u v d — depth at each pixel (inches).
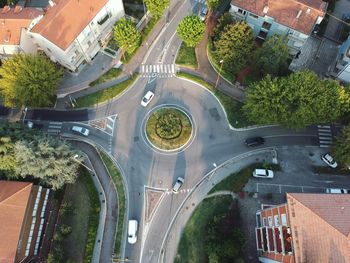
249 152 3427.7
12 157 2866.6
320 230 2239.2
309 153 3432.6
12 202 2657.5
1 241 2546.8
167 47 3860.7
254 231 3090.6
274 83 3144.7
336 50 3909.9
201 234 3075.8
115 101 3631.9
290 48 3683.6
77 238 3058.6
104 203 3230.8
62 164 2935.5
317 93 3100.4
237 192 3230.8
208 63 3791.8
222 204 3186.5
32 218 2797.7
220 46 3454.7
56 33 3309.5
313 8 3368.6
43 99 3395.7
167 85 3695.9
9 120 3590.1
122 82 3698.3
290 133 3511.3
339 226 2209.6
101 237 3095.5
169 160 3383.4
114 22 3789.4
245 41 3353.8
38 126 3550.7
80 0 3393.2
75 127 3489.2
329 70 3789.4
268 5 3481.8
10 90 3299.7
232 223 2999.5
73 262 2901.1
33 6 4082.2
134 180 3309.5
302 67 3789.4
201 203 3201.3
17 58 3267.7
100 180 3319.4
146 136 3476.9
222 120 3555.6
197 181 3299.7
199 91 3668.8
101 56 3816.4
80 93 3678.6
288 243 2418.8
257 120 3280.0
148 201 3228.3
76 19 3371.1
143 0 3826.3
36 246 2896.2
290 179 3314.5
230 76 3661.4
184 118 3535.9
